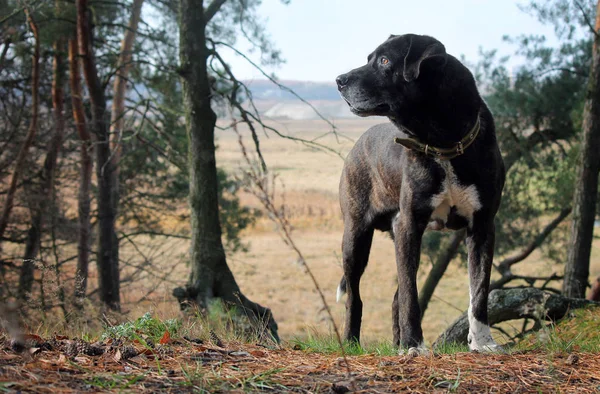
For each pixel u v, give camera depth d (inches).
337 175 2006.6
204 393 115.6
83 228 577.3
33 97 519.8
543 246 644.7
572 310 275.3
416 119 190.1
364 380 129.6
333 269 1182.9
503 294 291.9
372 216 232.8
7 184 603.8
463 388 126.5
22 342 131.7
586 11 519.2
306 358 150.6
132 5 575.2
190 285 402.6
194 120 418.6
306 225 1475.1
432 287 562.3
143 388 115.3
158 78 591.2
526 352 161.2
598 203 545.3
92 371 124.3
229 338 188.9
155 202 695.1
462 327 292.2
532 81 564.1
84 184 575.8
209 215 414.0
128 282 698.2
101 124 543.2
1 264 589.0
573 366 144.7
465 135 187.3
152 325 169.0
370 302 986.7
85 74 517.3
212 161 419.5
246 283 1096.8
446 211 195.2
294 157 2819.9
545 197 586.6
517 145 570.3
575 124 512.4
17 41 542.0
